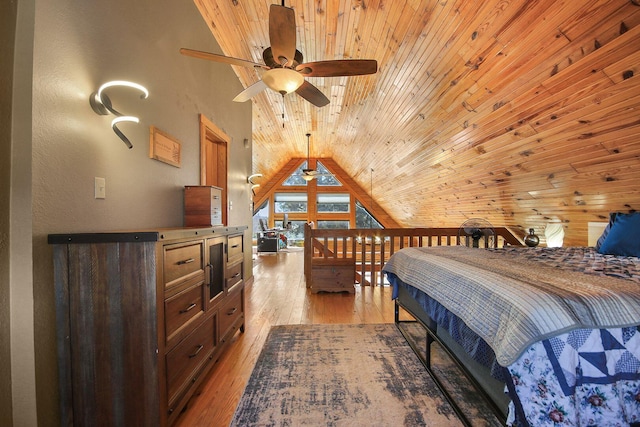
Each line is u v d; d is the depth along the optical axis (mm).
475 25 2059
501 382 1111
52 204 1253
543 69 1983
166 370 1338
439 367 1941
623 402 938
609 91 1781
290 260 6758
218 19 2953
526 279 1279
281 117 5688
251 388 1725
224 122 3586
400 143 4758
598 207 2764
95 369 1270
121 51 1715
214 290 1974
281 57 1915
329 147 8289
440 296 1588
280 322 2795
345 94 4320
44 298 1211
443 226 6672
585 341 939
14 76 1153
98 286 1264
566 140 2328
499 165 3250
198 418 1500
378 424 1433
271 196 9883
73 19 1361
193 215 2373
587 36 1634
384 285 4324
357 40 2963
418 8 2232
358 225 10078
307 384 1762
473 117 2898
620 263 1733
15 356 1161
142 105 1934
